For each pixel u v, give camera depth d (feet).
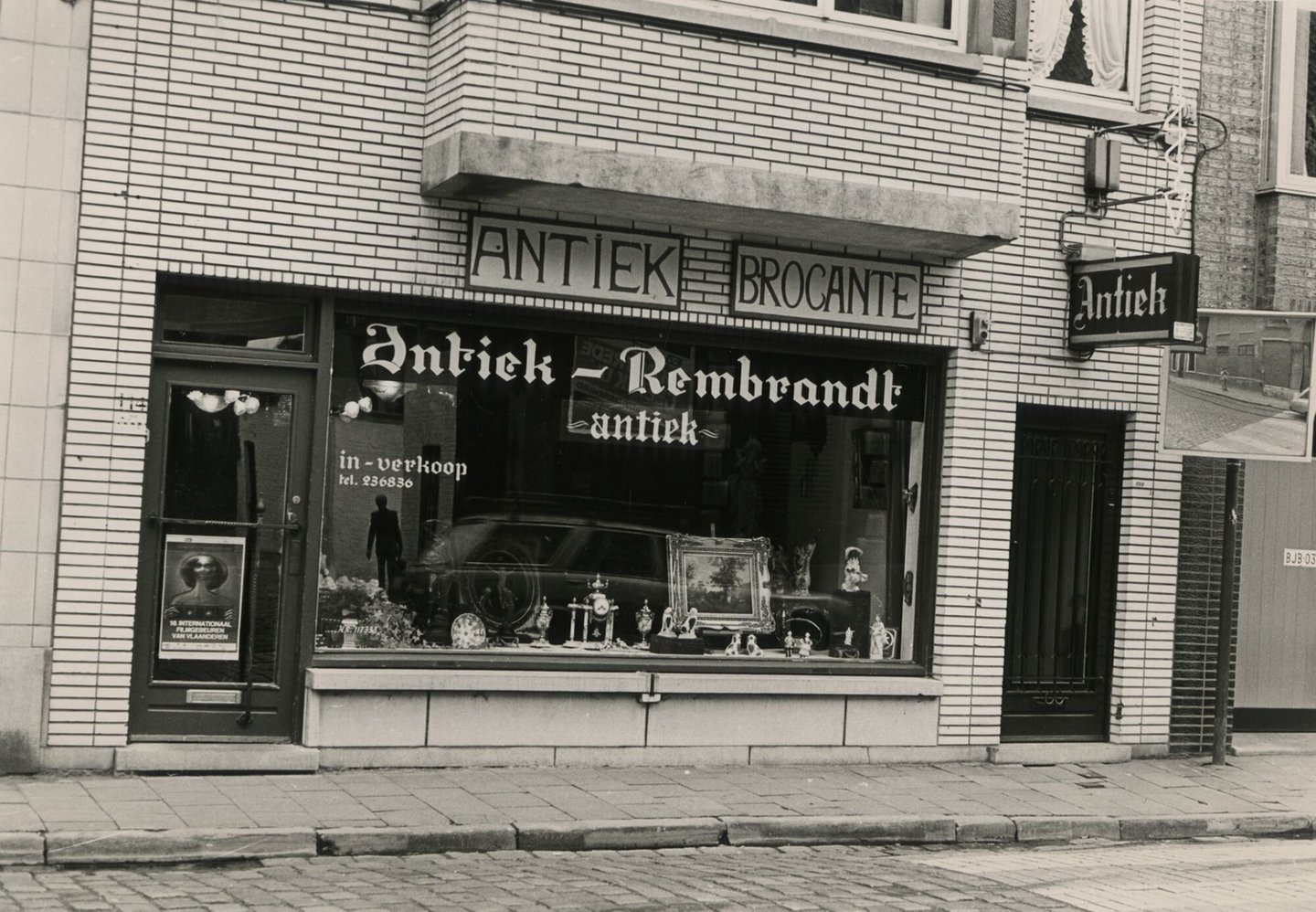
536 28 31.71
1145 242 40.27
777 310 35.78
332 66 32.09
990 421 38.09
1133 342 36.96
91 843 24.98
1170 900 25.14
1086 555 40.14
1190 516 41.01
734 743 35.53
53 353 30.17
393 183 32.53
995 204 35.04
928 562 37.96
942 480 37.91
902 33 35.22
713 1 33.35
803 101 34.01
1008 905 24.21
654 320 34.88
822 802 31.83
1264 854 31.07
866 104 34.63
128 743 31.04
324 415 32.50
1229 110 41.83
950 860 28.78
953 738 37.65
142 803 27.73
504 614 34.40
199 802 28.12
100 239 30.48
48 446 30.12
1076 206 39.32
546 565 34.83
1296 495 44.60
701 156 33.06
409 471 33.58
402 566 33.50
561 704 33.94
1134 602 39.91
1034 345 38.63
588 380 35.19
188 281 31.55
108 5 30.55
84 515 30.30
